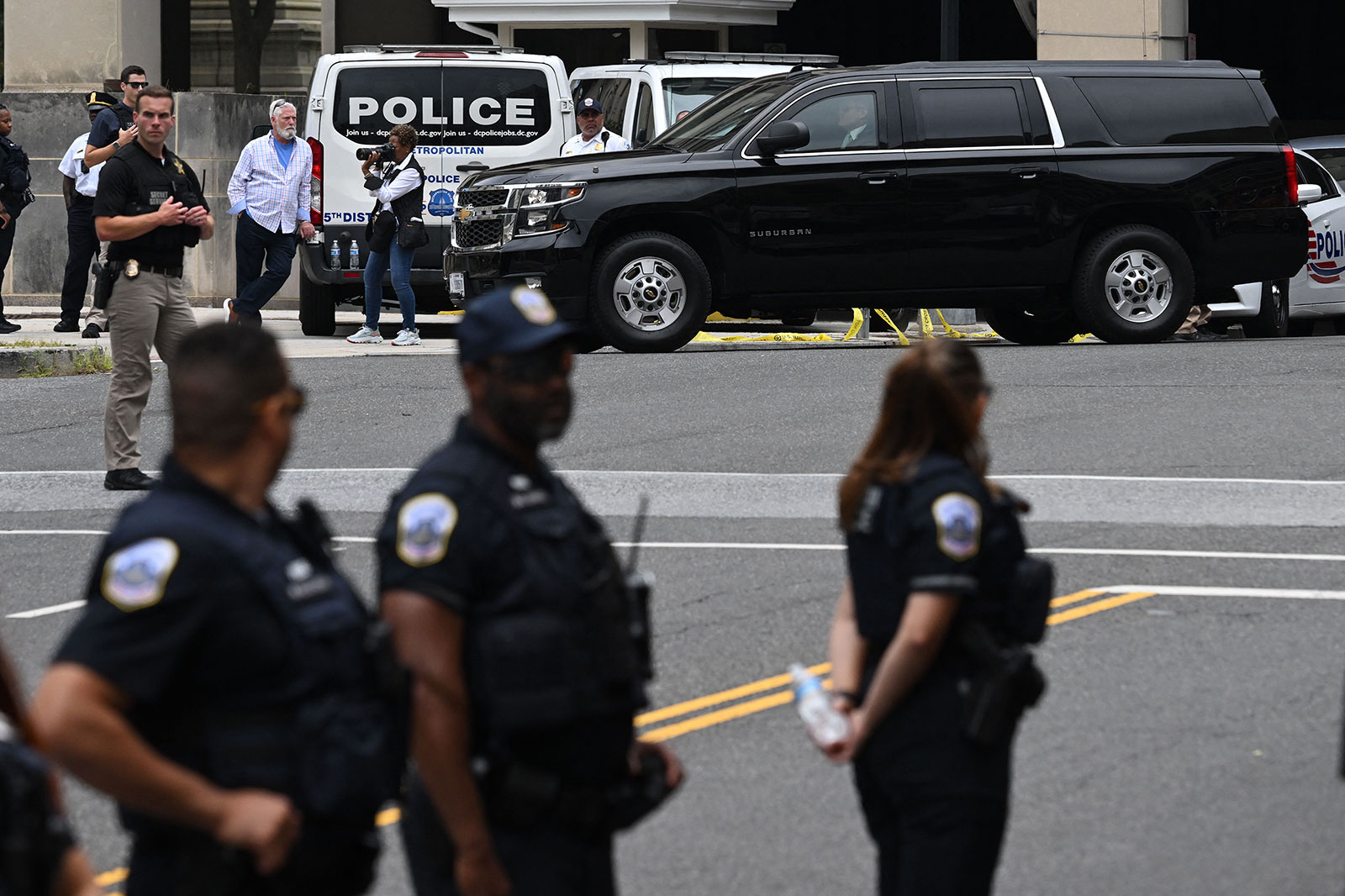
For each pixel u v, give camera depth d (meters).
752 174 42.66
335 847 8.32
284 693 8.14
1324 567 23.73
